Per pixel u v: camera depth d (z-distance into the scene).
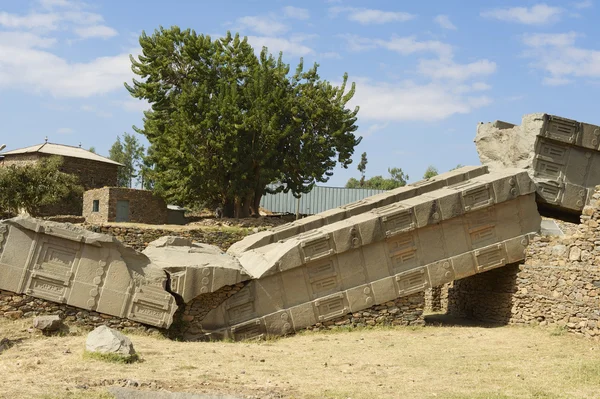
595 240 15.49
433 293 24.42
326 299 17.73
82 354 12.02
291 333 17.45
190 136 33.81
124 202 36.25
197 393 9.79
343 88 37.03
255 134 35.25
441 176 20.84
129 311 15.75
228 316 17.14
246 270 17.88
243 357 13.59
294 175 37.56
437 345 15.39
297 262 17.55
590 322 15.15
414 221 18.22
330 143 36.94
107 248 15.72
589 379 11.27
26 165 40.62
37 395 9.16
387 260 18.22
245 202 36.72
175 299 16.70
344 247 17.80
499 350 14.48
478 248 18.48
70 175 42.59
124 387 9.94
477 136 21.28
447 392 10.41
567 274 16.23
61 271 15.31
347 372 12.16
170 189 35.88
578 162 19.05
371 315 18.09
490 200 18.50
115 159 82.31
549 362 12.89
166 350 13.79
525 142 19.19
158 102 36.78
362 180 92.38
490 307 19.78
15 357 11.90
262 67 35.91
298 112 36.81
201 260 17.66
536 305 17.44
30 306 14.99
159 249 18.23
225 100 33.88
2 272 14.85
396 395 10.19
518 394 10.23
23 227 15.11
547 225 23.36
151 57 36.53
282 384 10.91
